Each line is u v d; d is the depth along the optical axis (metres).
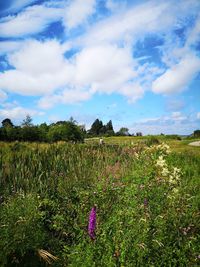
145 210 6.08
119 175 8.86
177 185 8.20
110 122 101.00
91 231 5.14
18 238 5.12
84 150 11.79
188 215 6.61
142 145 14.34
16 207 5.77
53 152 10.38
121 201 6.93
